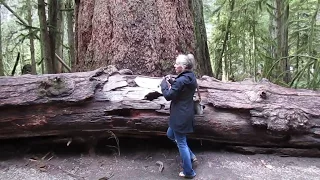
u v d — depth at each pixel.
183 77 3.70
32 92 4.21
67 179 3.85
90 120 4.24
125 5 5.44
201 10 7.28
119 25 5.43
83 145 4.63
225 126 4.41
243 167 4.17
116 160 4.36
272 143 4.56
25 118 4.23
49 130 4.34
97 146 4.65
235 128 4.43
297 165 4.30
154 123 4.29
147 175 3.96
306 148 4.59
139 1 5.46
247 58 12.14
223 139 4.55
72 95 4.19
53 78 4.23
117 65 5.39
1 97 4.15
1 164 4.21
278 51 8.54
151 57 5.41
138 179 3.85
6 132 4.33
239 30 9.08
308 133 4.46
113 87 4.41
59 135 4.48
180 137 3.83
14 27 15.47
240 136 4.50
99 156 4.48
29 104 4.14
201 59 7.02
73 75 4.47
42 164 4.21
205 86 4.63
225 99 4.47
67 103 4.17
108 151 4.60
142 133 4.42
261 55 9.17
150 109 4.26
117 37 5.43
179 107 3.76
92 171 4.07
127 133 4.45
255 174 3.99
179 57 3.79
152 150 4.61
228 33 9.42
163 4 5.60
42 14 7.51
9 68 14.47
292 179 3.89
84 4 6.03
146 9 5.48
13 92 4.21
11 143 4.62
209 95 4.51
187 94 3.75
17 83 4.30
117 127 4.31
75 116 4.24
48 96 4.17
